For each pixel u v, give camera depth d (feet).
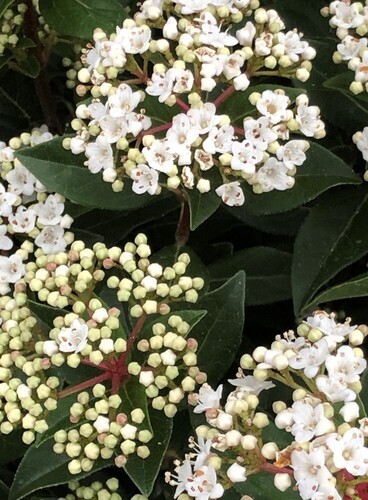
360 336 0.52
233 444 0.48
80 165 0.63
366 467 0.43
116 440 0.52
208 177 0.61
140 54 0.64
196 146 0.58
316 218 0.68
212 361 0.59
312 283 0.66
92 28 0.68
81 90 0.64
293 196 0.64
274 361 0.50
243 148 0.58
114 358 0.55
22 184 0.67
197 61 0.59
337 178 0.64
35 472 0.56
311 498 0.43
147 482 0.52
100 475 0.64
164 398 0.55
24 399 0.54
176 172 0.58
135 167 0.59
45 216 0.66
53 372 0.58
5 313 0.59
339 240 0.67
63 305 0.57
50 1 0.69
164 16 0.69
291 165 0.60
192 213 0.59
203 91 0.61
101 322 0.55
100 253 0.60
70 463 0.53
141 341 0.55
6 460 0.62
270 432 0.53
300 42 0.63
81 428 0.53
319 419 0.46
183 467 0.51
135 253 0.62
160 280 0.60
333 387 0.48
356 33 0.69
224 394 0.62
